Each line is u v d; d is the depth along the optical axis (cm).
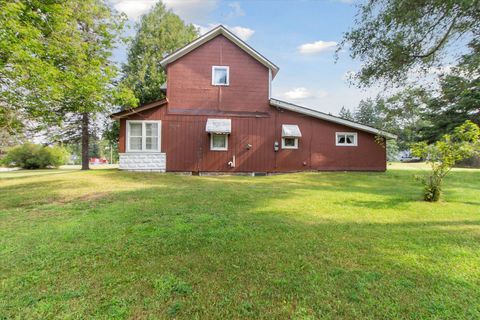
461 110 2603
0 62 800
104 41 1320
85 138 2131
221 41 1540
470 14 764
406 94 1201
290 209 605
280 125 1556
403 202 684
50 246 376
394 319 219
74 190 866
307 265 317
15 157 2986
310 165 1563
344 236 420
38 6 927
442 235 423
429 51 930
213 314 227
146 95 2792
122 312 228
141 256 343
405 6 816
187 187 944
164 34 2914
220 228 459
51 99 1031
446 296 251
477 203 669
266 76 1558
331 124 1576
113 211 582
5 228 461
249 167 1533
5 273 297
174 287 268
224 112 1529
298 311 230
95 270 305
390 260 331
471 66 916
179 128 1502
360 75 1112
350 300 246
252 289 265
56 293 257
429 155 711
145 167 1474
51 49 976
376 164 1575
